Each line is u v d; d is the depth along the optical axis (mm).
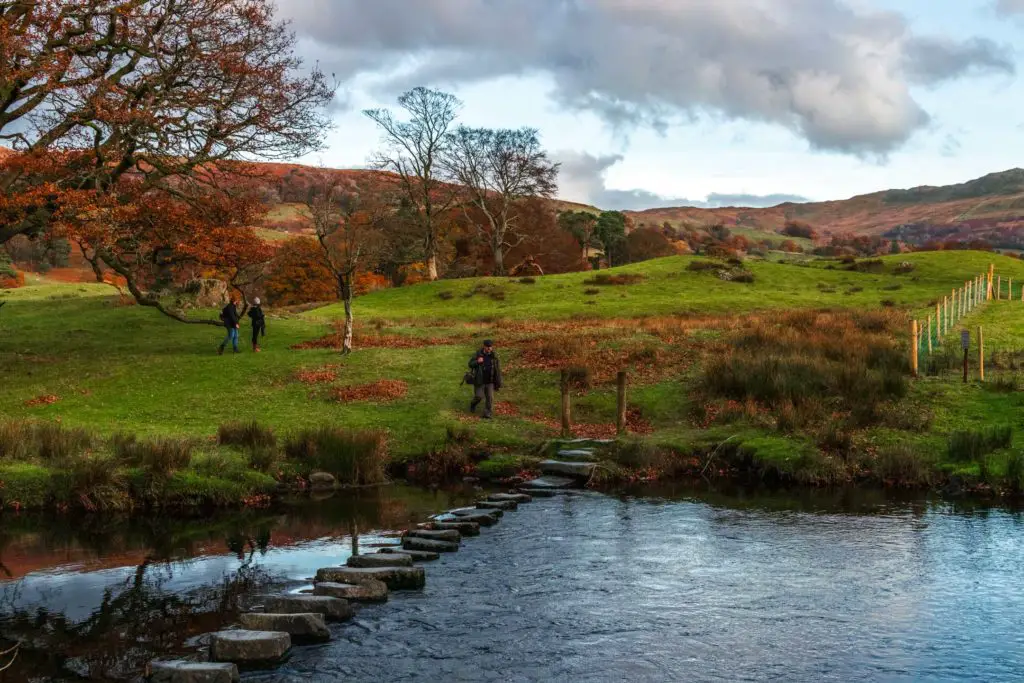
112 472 15859
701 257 76562
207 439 19797
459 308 56188
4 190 25922
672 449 20234
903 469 18047
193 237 29781
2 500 15195
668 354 29469
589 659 8164
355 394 25516
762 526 14070
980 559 11828
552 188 84250
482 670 7898
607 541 13086
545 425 23109
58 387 26594
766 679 7684
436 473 19406
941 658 8180
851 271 72250
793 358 25438
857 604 9852
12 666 7930
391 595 10312
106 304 46656
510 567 11578
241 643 8062
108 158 26906
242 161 29891
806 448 19344
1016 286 60906
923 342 30359
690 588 10523
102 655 8219
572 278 68625
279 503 16203
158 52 27047
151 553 12352
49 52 24641
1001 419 20719
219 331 38656
